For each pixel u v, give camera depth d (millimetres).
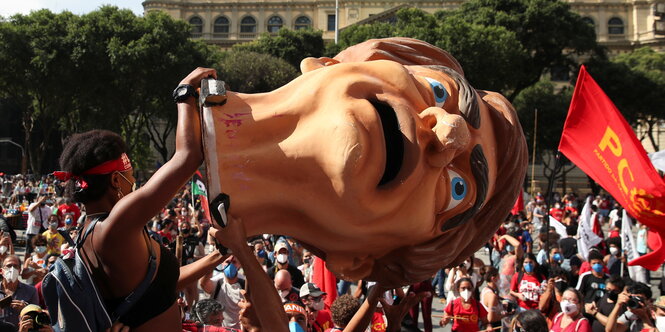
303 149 2039
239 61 39219
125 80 34281
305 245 2488
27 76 33219
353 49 2713
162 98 36562
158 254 2098
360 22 61875
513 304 7883
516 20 41062
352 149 1992
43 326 4156
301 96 2127
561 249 12523
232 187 2012
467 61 37375
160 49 35219
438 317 10961
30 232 13406
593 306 7328
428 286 8109
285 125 2084
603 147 5910
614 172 5844
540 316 5367
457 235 2518
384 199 2113
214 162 1984
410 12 40812
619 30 66125
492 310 7852
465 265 9453
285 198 2080
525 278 8570
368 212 2094
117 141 2166
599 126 5930
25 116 38156
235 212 2059
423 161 2174
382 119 2213
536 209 22438
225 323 6199
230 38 68188
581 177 56875
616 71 44188
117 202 1973
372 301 2865
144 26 35250
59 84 33750
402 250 2432
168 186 1936
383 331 5531
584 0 66312
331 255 2365
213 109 2025
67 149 2137
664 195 5543
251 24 68500
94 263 1969
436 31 37688
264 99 2148
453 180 2344
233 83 39281
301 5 68312
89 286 1943
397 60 2646
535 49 42875
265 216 2127
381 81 2242
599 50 44406
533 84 45000
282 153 2039
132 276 1982
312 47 44562
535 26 41438
